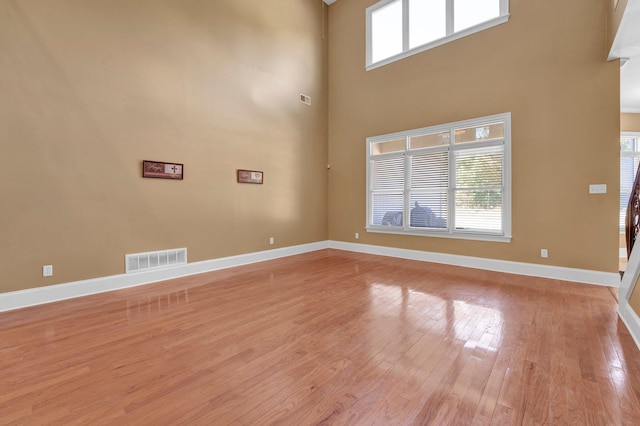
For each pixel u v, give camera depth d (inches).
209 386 68.2
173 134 160.6
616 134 139.6
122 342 89.7
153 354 82.7
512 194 167.0
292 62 225.8
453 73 188.2
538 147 158.9
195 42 169.0
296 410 59.9
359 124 238.2
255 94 200.7
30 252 119.3
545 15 155.9
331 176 258.4
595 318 105.7
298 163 232.5
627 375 70.9
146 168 150.3
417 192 206.8
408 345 87.0
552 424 55.5
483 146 176.4
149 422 56.9
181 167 164.1
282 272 175.2
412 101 207.6
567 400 62.1
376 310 114.7
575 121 148.9
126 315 110.8
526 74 161.9
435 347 85.7
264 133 207.2
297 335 94.0
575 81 148.6
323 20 252.2
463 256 186.2
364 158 235.9
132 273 146.9
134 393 65.7
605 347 84.8
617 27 118.6
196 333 95.7
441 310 114.2
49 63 122.3
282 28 217.6
